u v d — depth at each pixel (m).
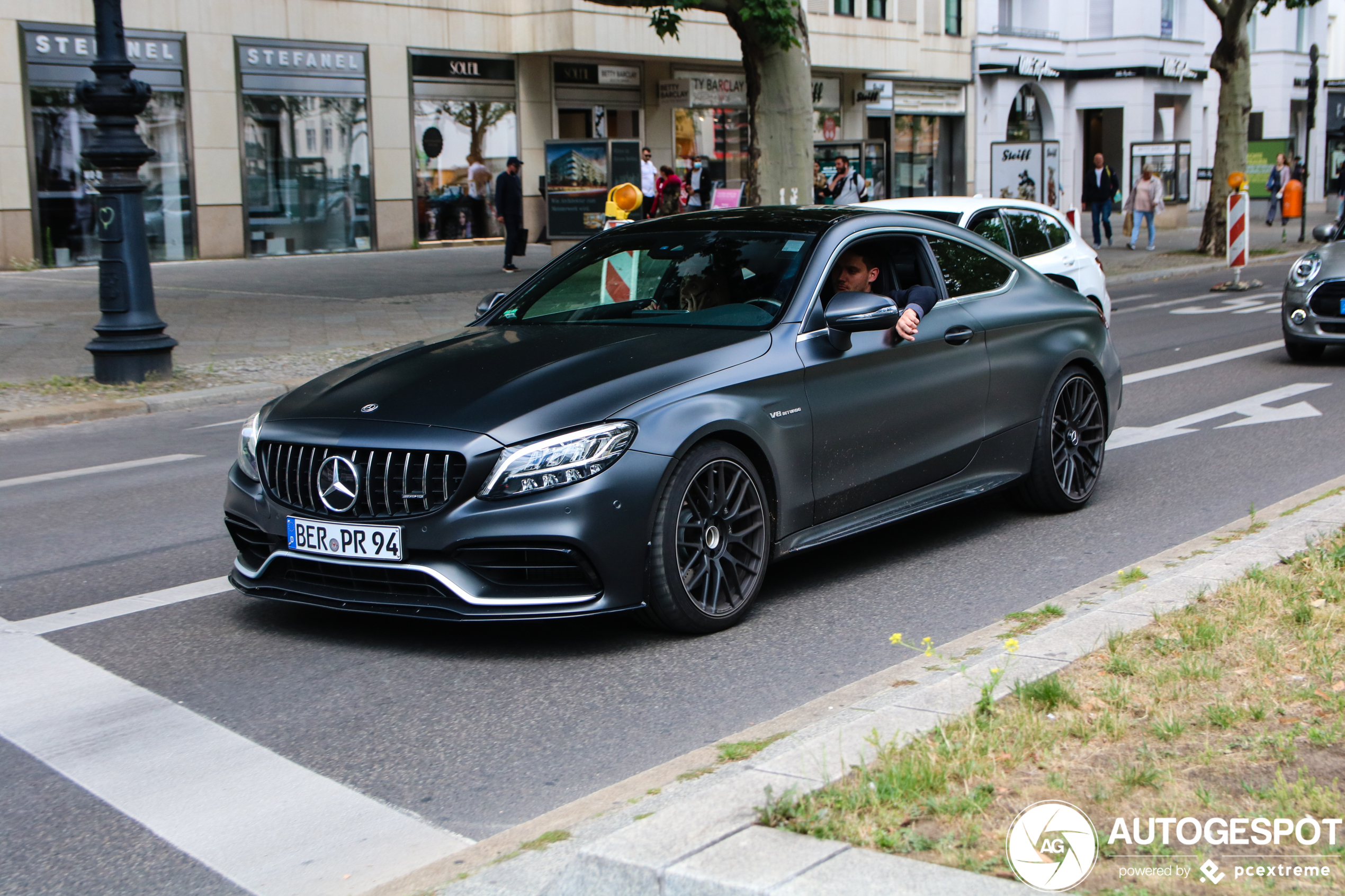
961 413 6.17
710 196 35.22
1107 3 46.47
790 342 5.39
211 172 26.12
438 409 4.80
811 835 2.95
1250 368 12.41
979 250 6.72
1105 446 7.26
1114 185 31.11
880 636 5.07
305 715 4.35
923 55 42.53
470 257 27.75
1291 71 54.31
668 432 4.80
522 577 4.66
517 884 3.10
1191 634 4.27
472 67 30.28
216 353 14.13
